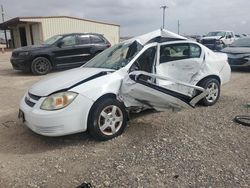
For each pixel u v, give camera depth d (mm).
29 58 11953
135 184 3275
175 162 3740
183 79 5625
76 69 5383
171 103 4715
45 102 4199
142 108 5055
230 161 3752
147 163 3730
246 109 5961
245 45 12602
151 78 4914
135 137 4586
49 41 13180
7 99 7637
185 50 5809
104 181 3354
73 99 4191
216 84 6270
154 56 5242
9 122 5586
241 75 10750
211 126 5004
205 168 3584
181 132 4750
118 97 4629
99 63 5414
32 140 4641
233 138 4473
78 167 3697
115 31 32500
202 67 5984
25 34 30719
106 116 4461
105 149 4203
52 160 3914
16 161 3926
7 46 36281
